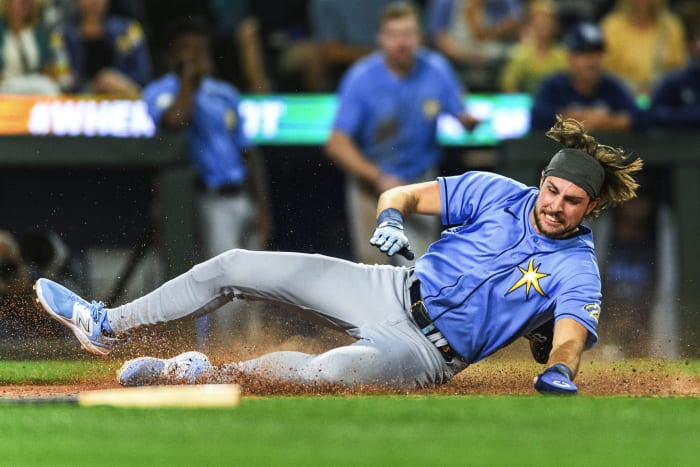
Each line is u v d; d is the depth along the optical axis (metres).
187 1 40.53
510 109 39.53
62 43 37.56
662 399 16.31
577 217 17.36
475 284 17.58
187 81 34.59
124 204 35.34
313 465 11.02
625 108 37.28
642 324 35.47
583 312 17.03
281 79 40.81
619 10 42.09
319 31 40.72
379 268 18.42
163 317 18.31
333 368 17.31
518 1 42.41
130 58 38.31
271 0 41.19
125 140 34.97
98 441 12.45
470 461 11.23
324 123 38.41
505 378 21.08
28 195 35.25
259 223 35.88
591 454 11.68
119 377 18.12
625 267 37.12
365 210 36.00
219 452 11.73
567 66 40.56
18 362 23.25
